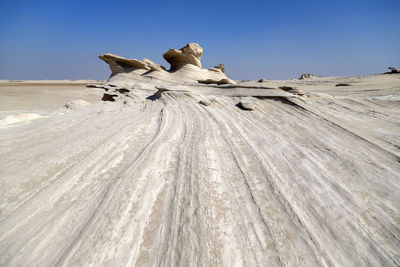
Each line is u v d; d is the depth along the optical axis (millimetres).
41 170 3945
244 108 9086
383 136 5918
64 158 4453
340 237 2643
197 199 3258
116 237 2514
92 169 4043
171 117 7891
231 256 2334
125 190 3375
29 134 6027
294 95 9500
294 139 5859
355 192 3525
